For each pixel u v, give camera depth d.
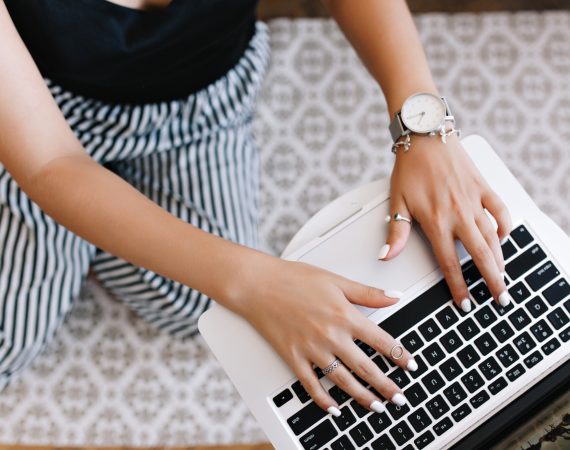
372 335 0.70
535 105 1.37
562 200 1.32
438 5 1.47
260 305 0.71
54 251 1.08
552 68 1.39
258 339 0.73
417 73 0.82
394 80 0.83
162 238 0.73
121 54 0.88
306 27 1.43
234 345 0.73
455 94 1.38
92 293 1.28
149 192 1.14
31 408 1.22
